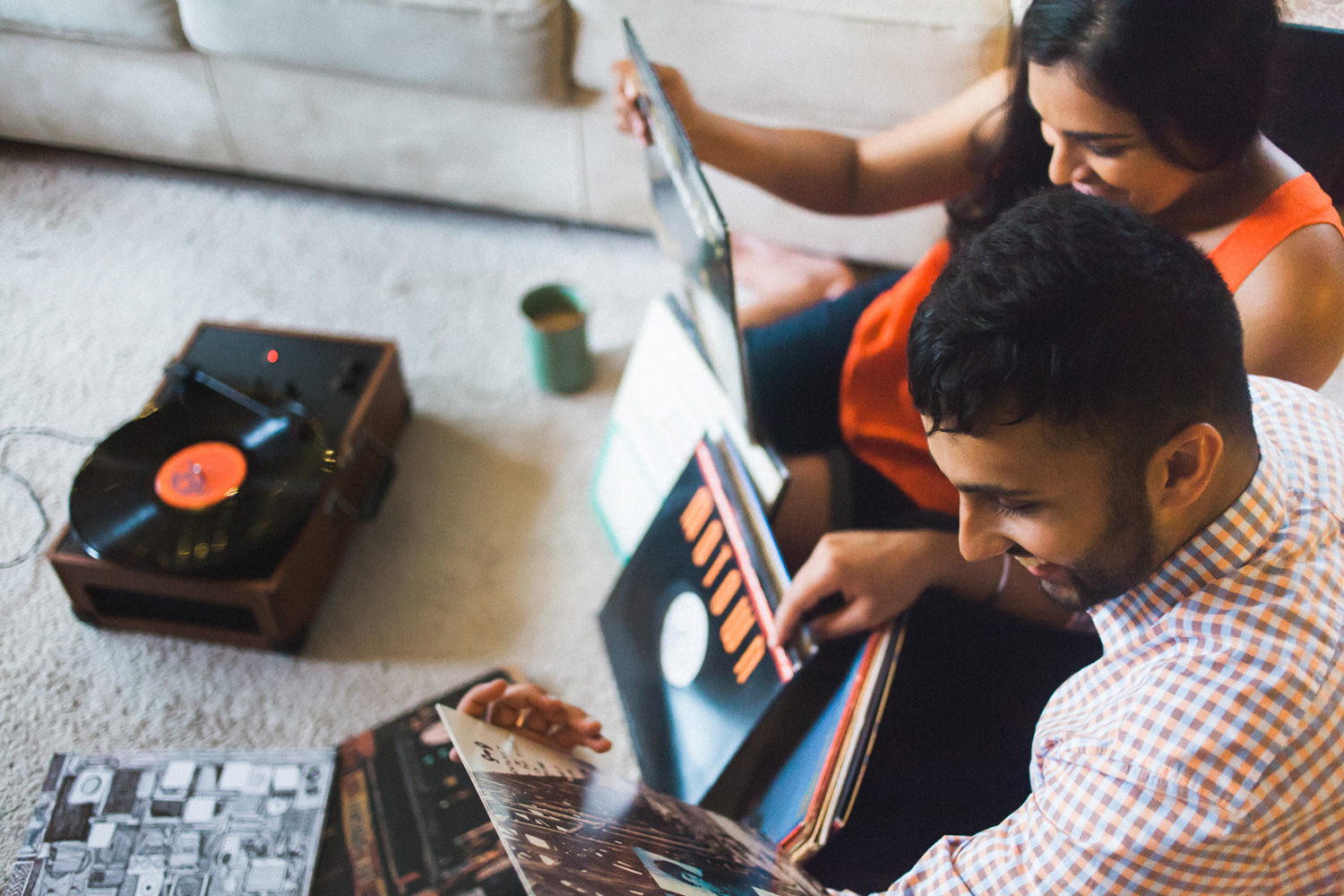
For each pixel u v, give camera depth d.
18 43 1.77
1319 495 0.59
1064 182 0.82
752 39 1.53
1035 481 0.51
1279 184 0.79
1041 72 0.75
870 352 1.05
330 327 1.75
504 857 1.08
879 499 1.07
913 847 0.85
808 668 0.95
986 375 0.48
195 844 1.09
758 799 0.93
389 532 1.47
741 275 1.75
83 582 1.24
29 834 1.08
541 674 1.32
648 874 0.60
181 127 1.87
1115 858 0.52
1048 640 0.95
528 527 1.49
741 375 0.96
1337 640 0.52
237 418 1.32
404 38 1.61
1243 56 0.68
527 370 1.71
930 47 1.46
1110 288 0.47
